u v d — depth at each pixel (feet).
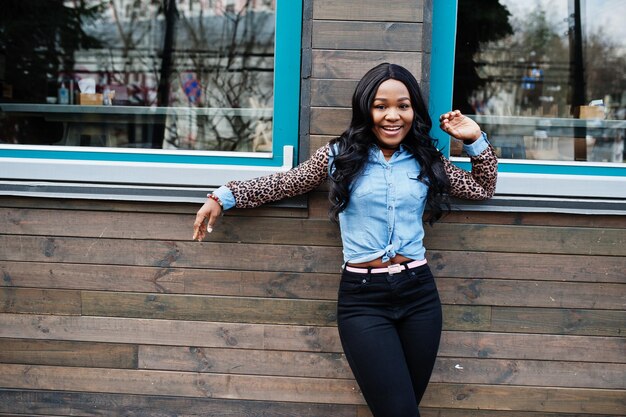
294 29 6.43
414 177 5.38
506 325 6.56
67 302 6.71
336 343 6.60
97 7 8.90
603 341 6.55
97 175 6.50
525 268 6.49
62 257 6.64
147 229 6.57
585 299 6.51
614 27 7.77
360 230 5.39
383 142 5.31
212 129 7.45
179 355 6.71
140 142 7.46
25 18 8.29
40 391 6.84
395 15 6.15
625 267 6.46
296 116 6.52
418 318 5.39
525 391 6.62
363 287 5.31
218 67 8.55
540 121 7.21
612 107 7.57
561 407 6.63
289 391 6.69
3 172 6.48
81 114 7.56
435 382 6.66
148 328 6.69
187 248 6.57
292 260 6.53
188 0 8.79
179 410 6.78
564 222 6.43
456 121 5.53
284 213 6.48
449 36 6.55
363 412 6.68
